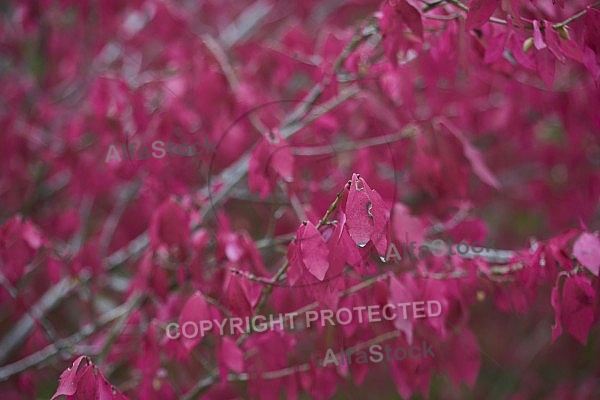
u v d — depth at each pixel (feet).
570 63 6.96
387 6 5.49
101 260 7.95
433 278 5.48
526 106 7.82
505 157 9.29
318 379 5.73
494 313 10.41
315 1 10.34
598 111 6.72
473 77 7.36
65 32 9.38
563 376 10.77
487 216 10.23
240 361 5.25
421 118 7.45
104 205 9.77
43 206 9.36
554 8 5.72
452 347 5.80
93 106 7.00
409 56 6.59
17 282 6.87
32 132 8.83
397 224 5.83
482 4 4.89
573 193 8.65
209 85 7.17
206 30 9.74
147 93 7.43
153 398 5.74
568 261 5.21
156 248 6.07
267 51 8.17
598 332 10.64
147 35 8.79
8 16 10.27
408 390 5.71
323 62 6.96
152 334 5.69
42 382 7.91
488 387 10.84
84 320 8.84
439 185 6.51
